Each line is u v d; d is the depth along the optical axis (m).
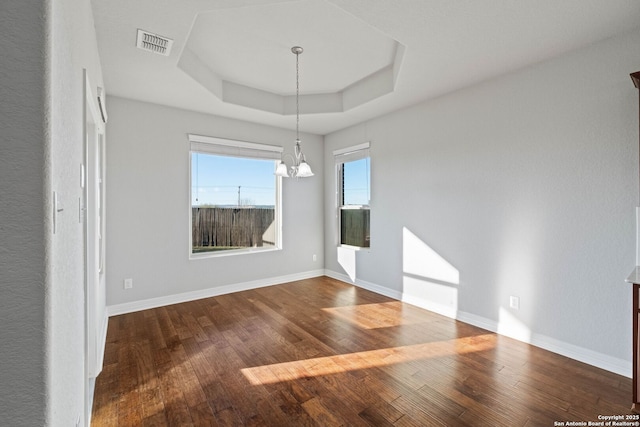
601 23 2.06
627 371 2.17
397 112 3.89
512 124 2.77
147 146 3.60
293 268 4.92
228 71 3.38
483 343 2.69
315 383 2.10
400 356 2.47
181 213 3.85
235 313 3.45
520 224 2.73
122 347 2.62
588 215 2.35
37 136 0.73
